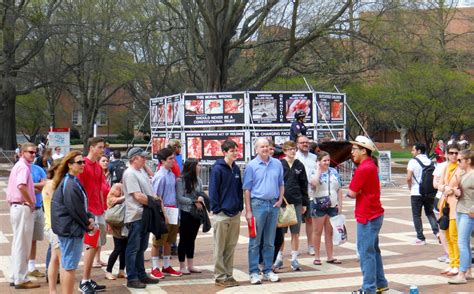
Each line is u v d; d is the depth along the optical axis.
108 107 64.44
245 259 10.94
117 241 9.10
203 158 22.48
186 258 10.38
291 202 9.70
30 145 8.58
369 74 37.12
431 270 9.72
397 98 36.19
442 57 38.12
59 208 7.14
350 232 13.80
